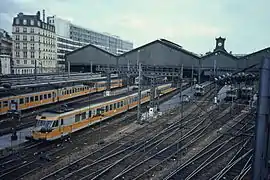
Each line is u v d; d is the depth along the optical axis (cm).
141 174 1919
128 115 3997
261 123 776
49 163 2089
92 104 3200
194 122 3656
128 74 6031
